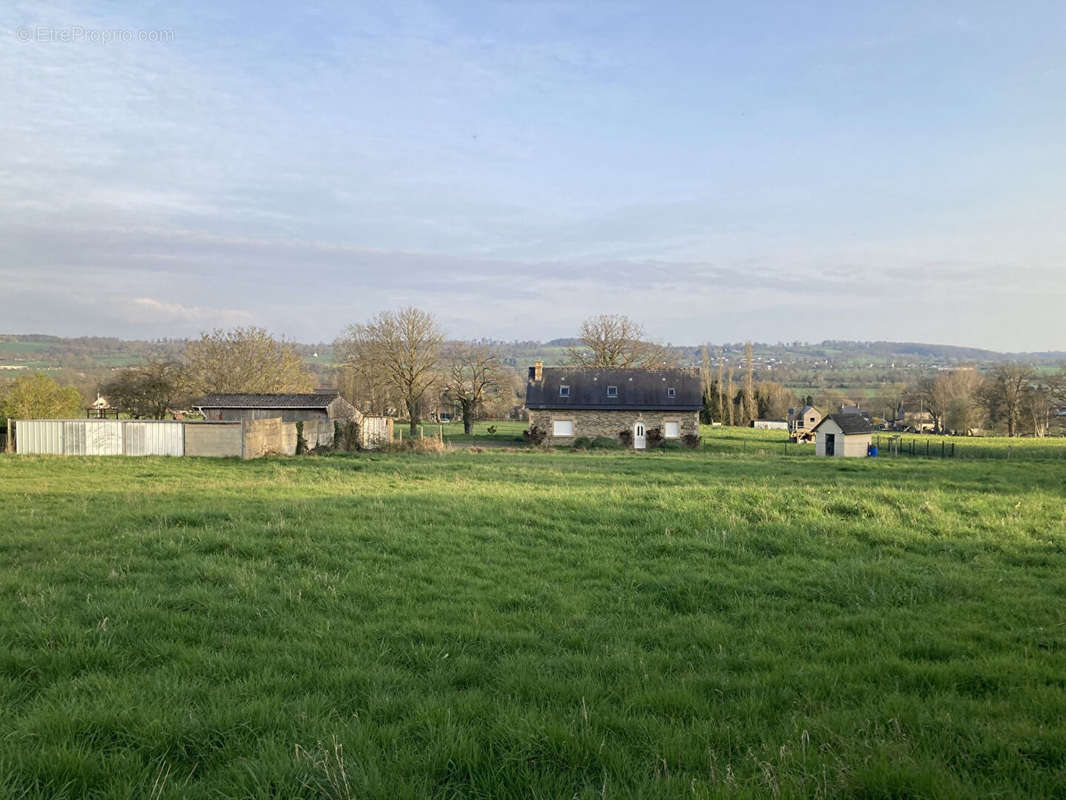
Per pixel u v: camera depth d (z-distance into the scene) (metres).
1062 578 11.05
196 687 6.04
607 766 4.86
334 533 12.68
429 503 16.59
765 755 4.94
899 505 16.75
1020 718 5.62
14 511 15.55
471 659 6.99
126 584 9.40
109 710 5.39
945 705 5.96
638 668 6.89
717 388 105.12
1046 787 4.53
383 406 87.06
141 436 33.31
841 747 5.01
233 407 45.56
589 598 9.67
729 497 17.34
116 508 15.86
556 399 56.41
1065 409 84.44
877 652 7.56
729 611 9.38
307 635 7.66
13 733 4.99
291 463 30.03
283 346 69.50
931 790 4.32
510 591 9.81
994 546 13.26
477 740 5.16
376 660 6.98
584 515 15.27
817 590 10.28
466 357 68.12
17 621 7.66
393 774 4.59
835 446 47.41
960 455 44.50
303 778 4.50
